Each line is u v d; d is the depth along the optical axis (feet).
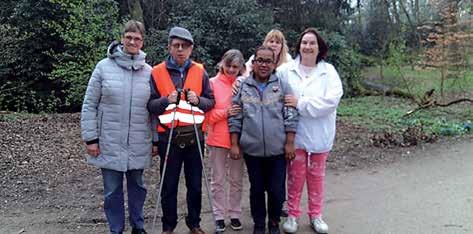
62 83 36.88
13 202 16.39
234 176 14.01
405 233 13.79
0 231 14.02
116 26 33.01
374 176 20.07
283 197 13.12
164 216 13.25
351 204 16.46
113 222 12.71
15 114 32.30
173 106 12.49
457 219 14.80
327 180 19.56
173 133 12.60
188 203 13.34
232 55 13.65
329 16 49.75
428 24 43.01
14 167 20.02
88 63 32.91
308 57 13.41
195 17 39.65
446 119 32.01
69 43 33.24
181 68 12.67
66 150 22.99
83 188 17.92
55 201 16.56
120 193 12.74
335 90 13.33
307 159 13.78
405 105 39.60
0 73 37.70
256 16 41.19
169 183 12.98
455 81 37.68
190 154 13.01
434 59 37.24
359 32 57.06
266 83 13.05
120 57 12.23
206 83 13.09
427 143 25.94
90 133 12.18
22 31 37.35
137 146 12.48
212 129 13.98
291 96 13.07
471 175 19.75
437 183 18.75
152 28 38.91
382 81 47.98
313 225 14.03
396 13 53.42
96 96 12.23
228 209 14.84
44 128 27.45
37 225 14.52
